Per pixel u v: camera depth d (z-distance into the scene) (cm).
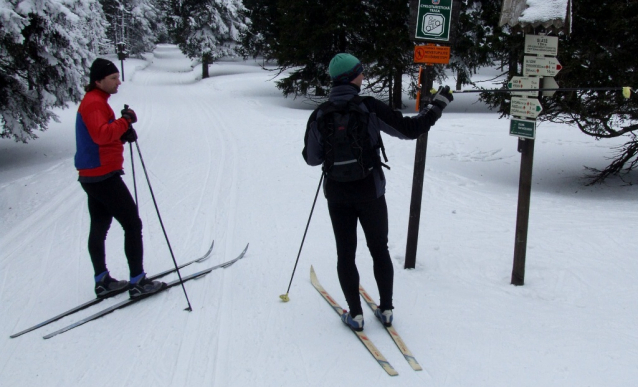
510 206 670
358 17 1803
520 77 374
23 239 557
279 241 519
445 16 374
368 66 1931
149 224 588
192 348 317
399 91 2136
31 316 367
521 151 379
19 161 1018
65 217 638
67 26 977
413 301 370
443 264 445
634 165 962
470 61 1798
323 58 2014
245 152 1018
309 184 769
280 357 303
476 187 789
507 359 292
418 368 285
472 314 348
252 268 446
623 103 706
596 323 331
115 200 365
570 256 460
